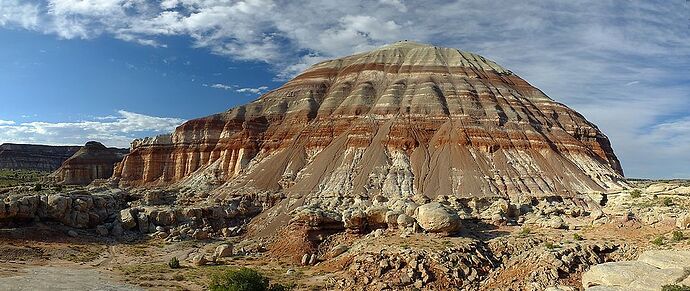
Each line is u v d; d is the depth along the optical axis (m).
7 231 68.25
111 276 54.66
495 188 98.50
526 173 104.19
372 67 143.12
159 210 86.69
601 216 70.00
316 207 76.44
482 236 63.56
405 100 125.81
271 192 102.88
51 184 127.94
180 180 126.62
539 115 126.00
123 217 83.81
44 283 49.03
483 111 121.88
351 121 122.19
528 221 73.50
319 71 148.62
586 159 112.81
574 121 128.38
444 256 52.66
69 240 72.75
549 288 42.34
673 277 38.50
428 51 146.88
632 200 85.06
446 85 130.75
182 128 135.38
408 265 51.84
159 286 50.84
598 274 41.44
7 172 188.88
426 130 116.94
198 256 63.88
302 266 62.19
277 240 72.62
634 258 49.19
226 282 48.19
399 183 100.81
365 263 54.03
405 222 64.25
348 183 101.44
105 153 159.25
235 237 85.81
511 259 54.03
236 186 109.56
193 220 87.44
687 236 51.50
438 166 106.06
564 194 97.25
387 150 111.31
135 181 132.62
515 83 140.62
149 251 72.62
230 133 130.75
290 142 122.44
